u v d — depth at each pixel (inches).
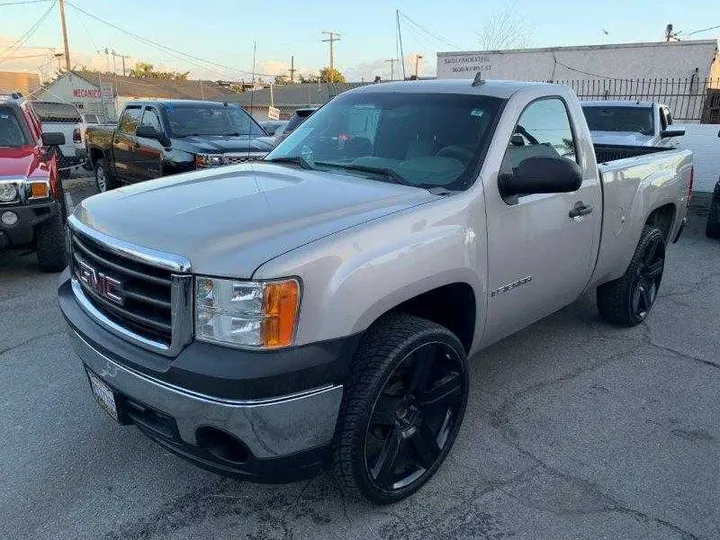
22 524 108.8
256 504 114.4
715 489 119.3
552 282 146.8
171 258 92.1
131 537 106.2
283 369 89.7
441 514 112.0
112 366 101.5
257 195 115.1
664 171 195.3
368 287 97.7
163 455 128.8
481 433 137.7
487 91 141.1
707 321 209.0
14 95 321.7
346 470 103.1
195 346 92.0
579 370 169.6
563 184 118.5
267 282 88.8
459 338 129.6
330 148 147.4
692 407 150.6
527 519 110.8
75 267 121.6
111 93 1878.7
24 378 162.7
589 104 486.0
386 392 106.3
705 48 834.8
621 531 108.0
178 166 358.6
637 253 186.9
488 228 122.2
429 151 132.9
